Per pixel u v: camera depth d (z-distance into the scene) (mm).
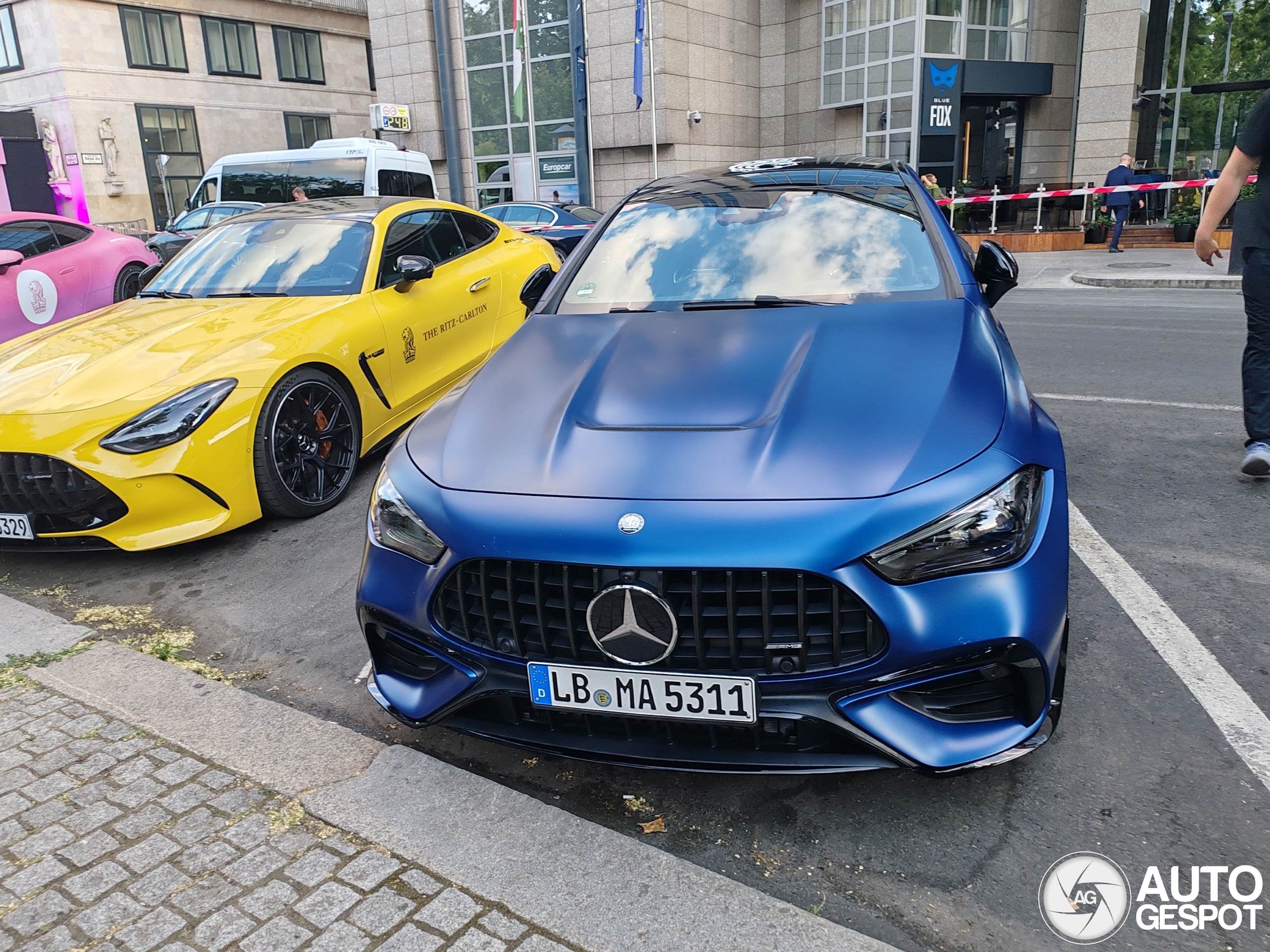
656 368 2381
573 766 2305
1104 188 15477
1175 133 18734
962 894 1790
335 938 1723
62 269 8086
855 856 1919
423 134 23219
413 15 22516
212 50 30125
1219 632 2668
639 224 3357
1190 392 5352
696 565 1755
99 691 2684
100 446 3445
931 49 18938
